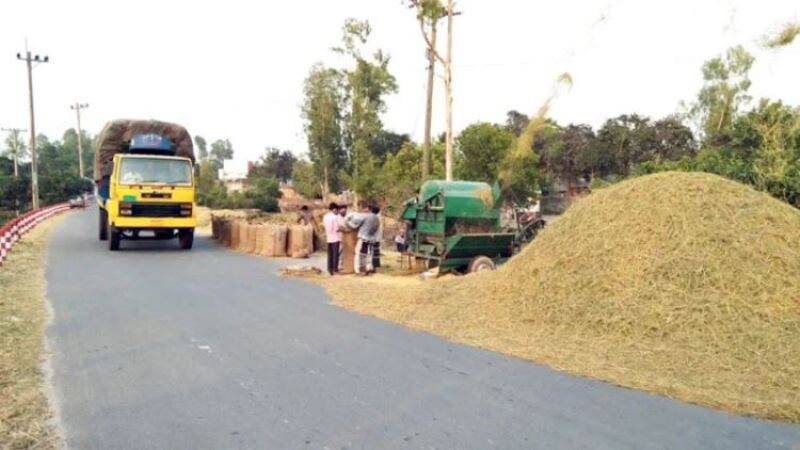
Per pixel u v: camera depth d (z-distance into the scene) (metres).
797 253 7.68
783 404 5.21
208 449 4.30
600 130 39.59
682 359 6.37
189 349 6.94
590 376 6.01
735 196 8.56
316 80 41.25
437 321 8.41
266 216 27.83
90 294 10.28
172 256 16.62
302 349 7.00
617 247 8.27
